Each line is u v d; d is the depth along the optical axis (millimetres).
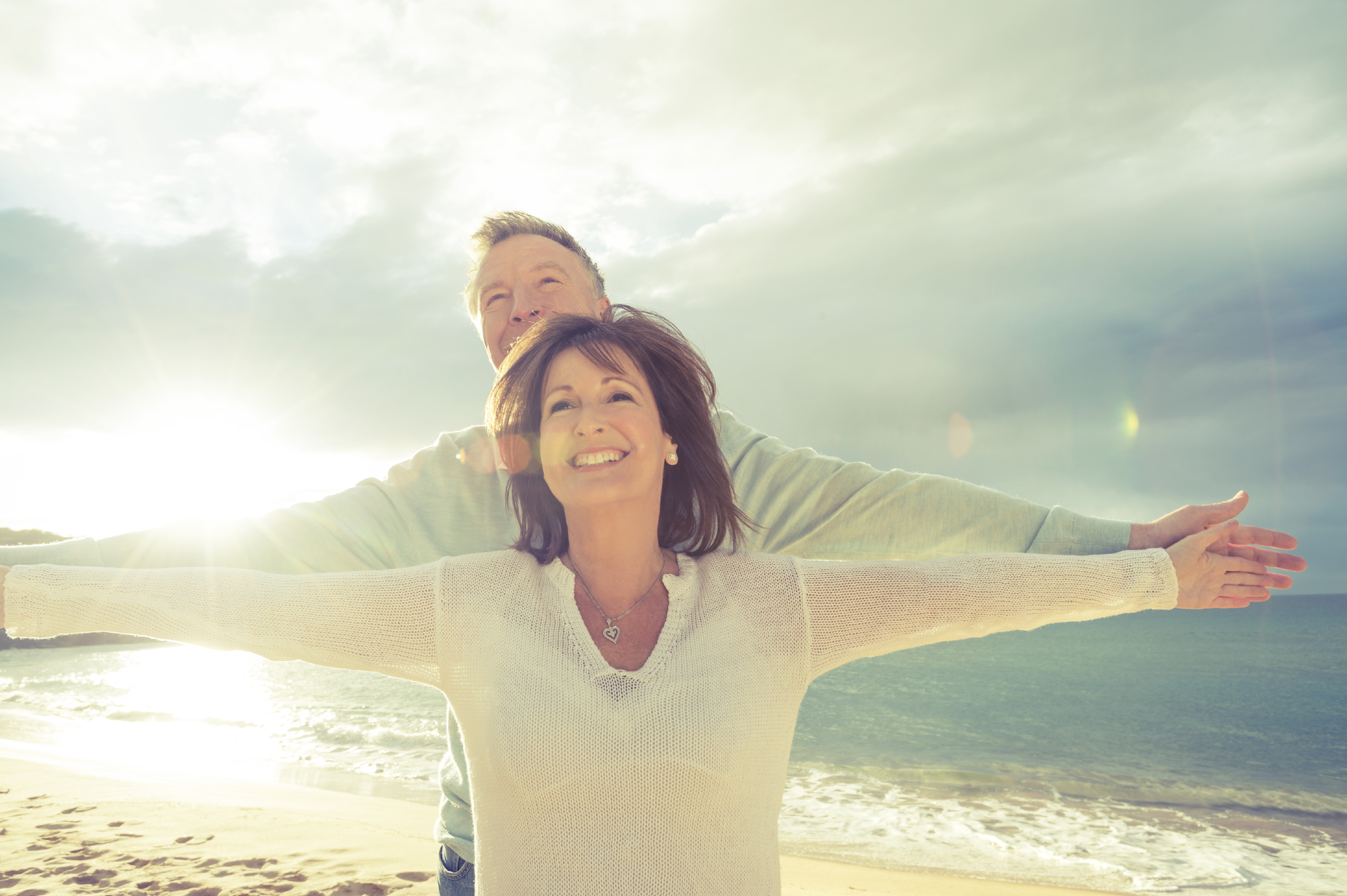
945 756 16781
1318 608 87688
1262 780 15477
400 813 9547
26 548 1683
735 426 2414
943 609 1585
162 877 6504
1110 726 22094
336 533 2031
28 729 17750
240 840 7824
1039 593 1598
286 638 1512
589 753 1416
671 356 1728
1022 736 20000
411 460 2344
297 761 14344
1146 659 40625
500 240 2441
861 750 17344
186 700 24469
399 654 1558
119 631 1491
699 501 1789
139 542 1779
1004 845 9531
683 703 1463
